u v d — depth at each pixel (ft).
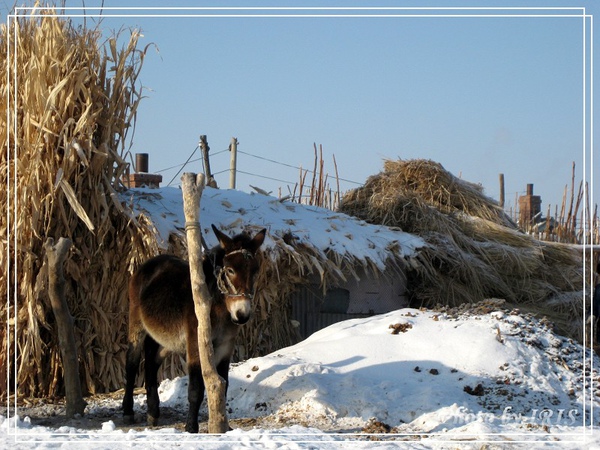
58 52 34.71
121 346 36.88
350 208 58.44
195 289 25.17
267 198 50.85
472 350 33.42
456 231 54.39
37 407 33.19
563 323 50.88
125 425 29.50
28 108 34.24
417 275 51.42
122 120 36.47
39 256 34.45
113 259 36.55
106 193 36.04
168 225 37.70
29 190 33.99
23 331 34.47
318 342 35.06
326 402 29.35
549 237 71.97
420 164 58.39
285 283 44.01
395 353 33.53
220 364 26.78
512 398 30.60
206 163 64.08
